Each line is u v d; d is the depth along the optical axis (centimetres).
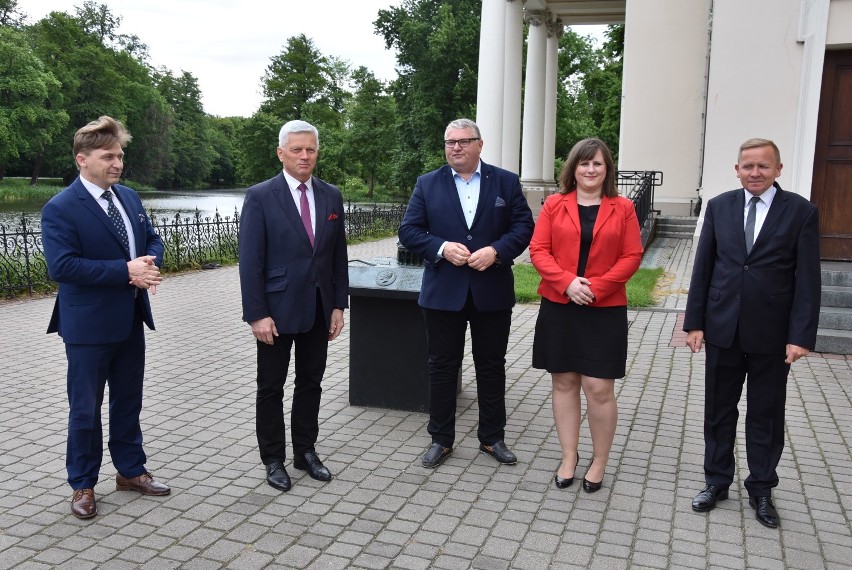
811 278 314
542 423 469
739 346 328
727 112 792
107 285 320
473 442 432
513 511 340
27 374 580
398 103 4178
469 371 591
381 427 455
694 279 343
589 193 349
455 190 382
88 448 330
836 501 354
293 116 6356
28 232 1019
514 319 807
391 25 3922
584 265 346
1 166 5212
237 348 681
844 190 741
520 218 387
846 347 629
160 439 433
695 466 396
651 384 553
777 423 329
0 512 333
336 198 375
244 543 307
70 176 6000
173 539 309
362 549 303
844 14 719
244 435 441
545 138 2181
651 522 329
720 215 334
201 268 1294
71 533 313
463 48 3712
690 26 1484
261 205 353
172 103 7619
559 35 2123
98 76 5912
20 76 4797
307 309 356
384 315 482
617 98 2838
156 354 655
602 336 344
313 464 378
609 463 400
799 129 748
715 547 306
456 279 379
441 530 320
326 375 581
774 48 765
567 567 290
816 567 291
